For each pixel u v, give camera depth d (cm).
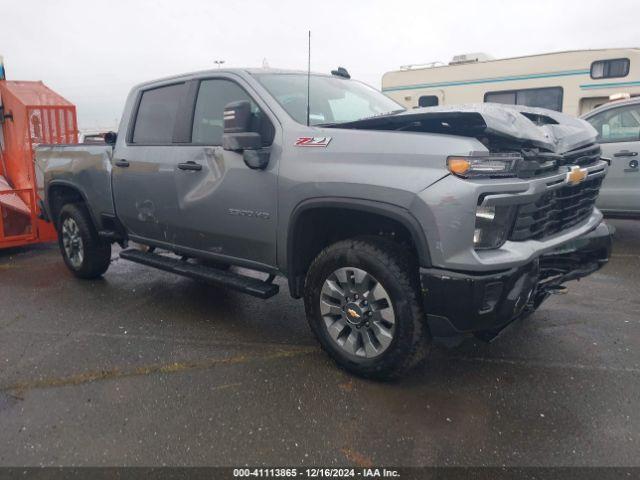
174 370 340
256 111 361
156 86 448
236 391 312
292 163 327
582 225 343
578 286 493
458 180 264
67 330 412
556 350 357
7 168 746
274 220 341
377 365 305
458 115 283
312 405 295
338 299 320
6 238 661
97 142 538
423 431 268
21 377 334
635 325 397
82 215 522
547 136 307
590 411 283
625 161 615
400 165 282
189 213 400
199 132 400
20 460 252
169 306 464
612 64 1055
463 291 268
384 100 454
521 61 1154
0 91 721
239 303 470
